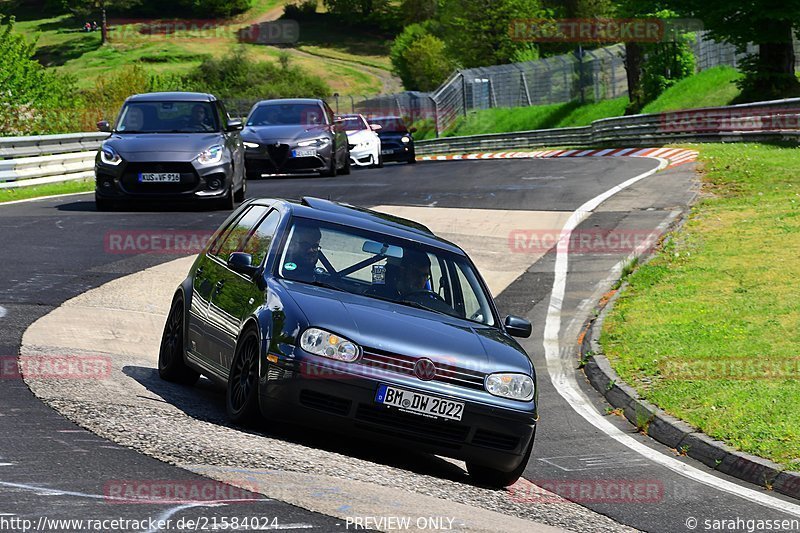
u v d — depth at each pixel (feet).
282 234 94.79
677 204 244.42
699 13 471.62
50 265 164.25
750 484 93.20
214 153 227.40
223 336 92.48
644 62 654.12
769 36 458.91
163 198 224.12
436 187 295.28
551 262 197.36
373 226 98.89
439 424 82.58
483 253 204.44
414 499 69.97
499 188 289.74
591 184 290.35
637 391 119.75
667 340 139.44
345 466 76.43
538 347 147.23
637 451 103.04
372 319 85.20
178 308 107.24
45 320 125.70
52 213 225.97
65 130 435.53
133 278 160.25
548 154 474.08
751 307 151.23
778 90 475.72
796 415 105.91
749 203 231.30
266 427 85.97
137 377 103.40
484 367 84.84
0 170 290.97
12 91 476.95
